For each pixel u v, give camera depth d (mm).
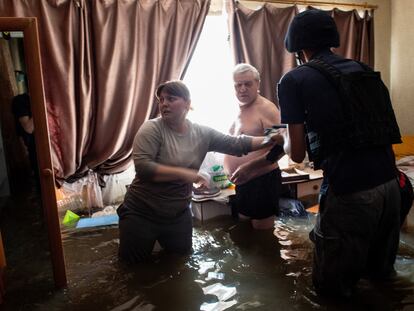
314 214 2648
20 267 1762
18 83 1578
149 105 2945
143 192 1940
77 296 1660
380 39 3811
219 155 2754
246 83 2162
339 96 1440
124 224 1945
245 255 2033
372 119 1446
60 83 2664
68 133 2719
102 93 2801
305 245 2145
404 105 3785
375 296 1603
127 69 2850
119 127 2855
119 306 1565
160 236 2021
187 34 2994
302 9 3402
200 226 2490
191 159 1986
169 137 1939
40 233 1738
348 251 1506
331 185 1515
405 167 2848
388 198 1515
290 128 1567
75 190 2883
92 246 2213
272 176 2201
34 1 2586
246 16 3152
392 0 3762
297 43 1585
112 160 2932
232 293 1644
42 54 2648
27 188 1686
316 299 1586
